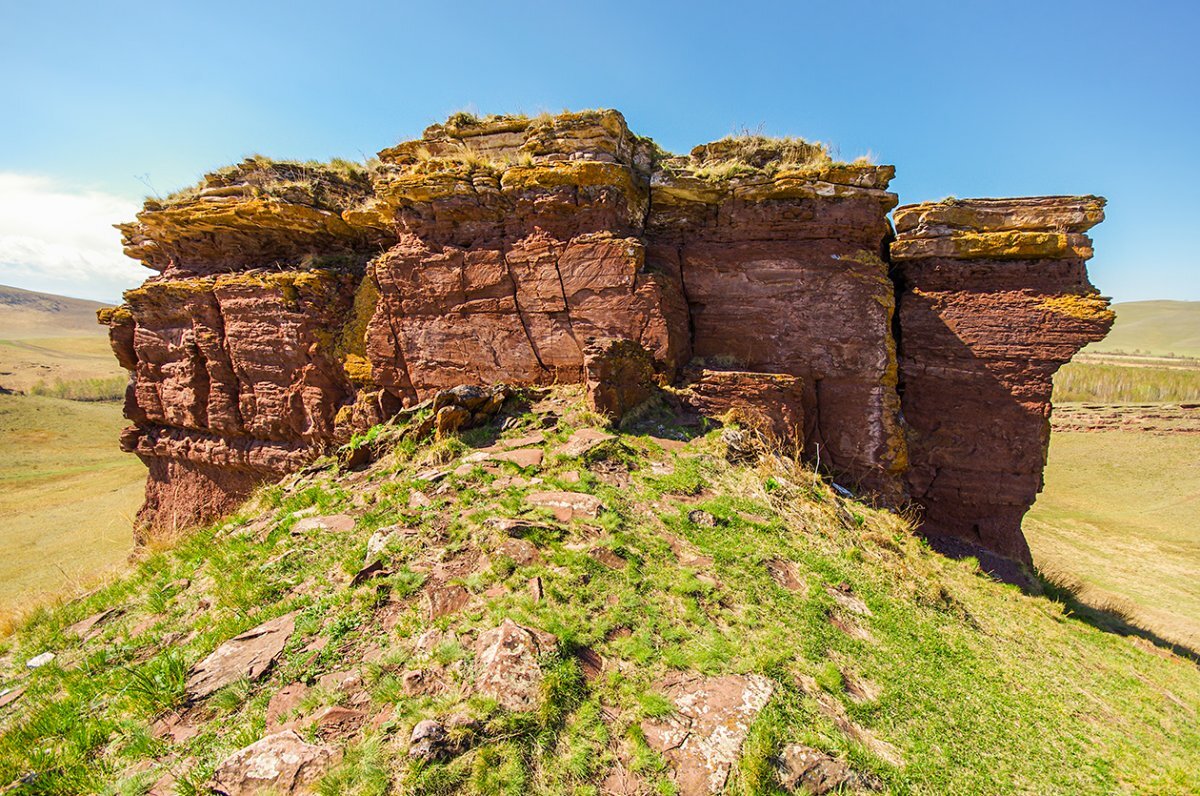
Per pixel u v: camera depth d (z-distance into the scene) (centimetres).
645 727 464
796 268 1244
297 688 506
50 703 541
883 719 543
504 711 450
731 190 1261
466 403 1038
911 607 777
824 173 1205
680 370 1211
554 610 572
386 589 617
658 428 1055
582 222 1197
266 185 1557
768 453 1040
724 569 702
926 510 1409
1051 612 1054
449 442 965
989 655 747
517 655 492
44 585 2181
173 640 632
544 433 1001
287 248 1634
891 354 1215
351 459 1030
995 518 1361
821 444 1249
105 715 514
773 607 653
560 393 1163
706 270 1291
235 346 1560
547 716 452
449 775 405
